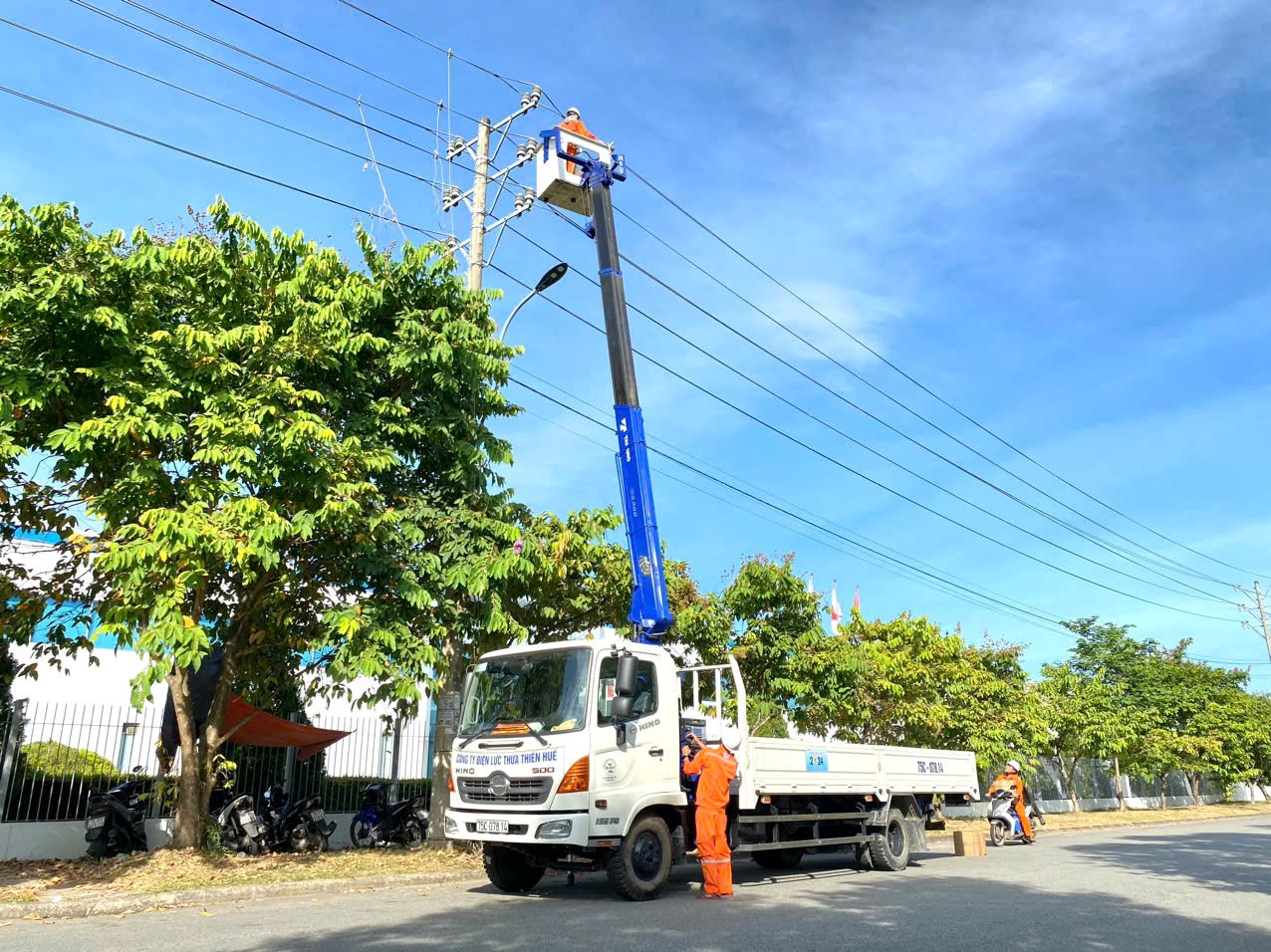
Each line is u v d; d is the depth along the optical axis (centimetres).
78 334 1144
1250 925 966
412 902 1054
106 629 1095
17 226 1094
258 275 1291
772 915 959
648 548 1284
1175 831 2734
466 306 1423
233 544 1088
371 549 1252
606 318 1422
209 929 860
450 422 1397
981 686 2741
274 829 1515
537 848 1088
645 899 1069
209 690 1662
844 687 2027
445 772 1553
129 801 1464
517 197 1889
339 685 1520
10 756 1370
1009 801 2180
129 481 1144
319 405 1289
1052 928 913
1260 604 5638
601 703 1070
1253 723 4747
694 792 1198
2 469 1223
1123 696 4200
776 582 1958
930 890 1197
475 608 1479
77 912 975
